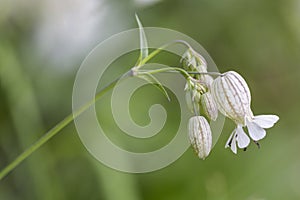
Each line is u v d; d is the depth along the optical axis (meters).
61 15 0.41
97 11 0.41
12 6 0.40
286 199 0.42
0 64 0.38
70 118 0.30
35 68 0.40
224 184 0.39
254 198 0.41
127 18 0.42
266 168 0.43
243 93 0.30
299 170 0.43
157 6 0.43
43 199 0.38
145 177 0.41
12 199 0.38
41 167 0.38
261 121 0.31
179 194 0.41
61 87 0.40
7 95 0.38
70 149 0.39
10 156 0.39
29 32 0.41
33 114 0.38
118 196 0.37
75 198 0.38
